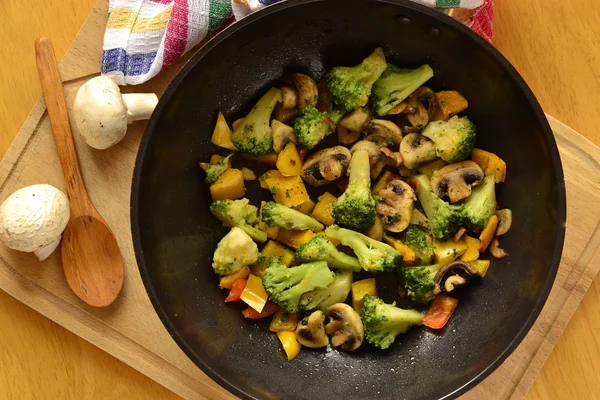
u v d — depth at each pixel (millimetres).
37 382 684
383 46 634
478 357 627
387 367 646
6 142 677
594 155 658
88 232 656
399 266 646
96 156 656
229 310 654
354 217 629
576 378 679
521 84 595
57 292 663
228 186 651
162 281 612
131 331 664
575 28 672
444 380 631
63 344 683
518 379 666
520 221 636
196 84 610
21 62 677
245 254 634
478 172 635
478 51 602
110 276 659
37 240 624
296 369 646
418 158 640
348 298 656
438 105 646
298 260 642
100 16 653
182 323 618
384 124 642
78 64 654
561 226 596
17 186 659
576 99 673
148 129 587
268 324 657
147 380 685
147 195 601
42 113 656
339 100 638
